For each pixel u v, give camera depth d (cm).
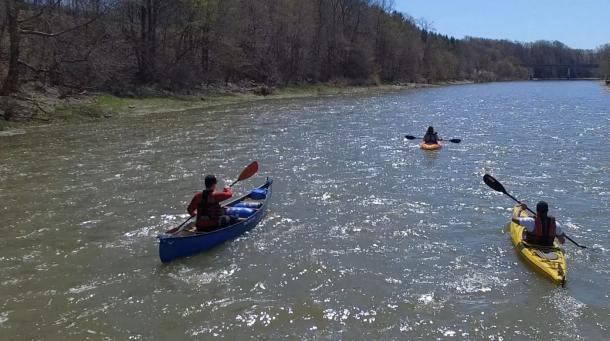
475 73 12962
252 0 5469
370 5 8306
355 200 1278
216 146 2042
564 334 690
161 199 1281
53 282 839
